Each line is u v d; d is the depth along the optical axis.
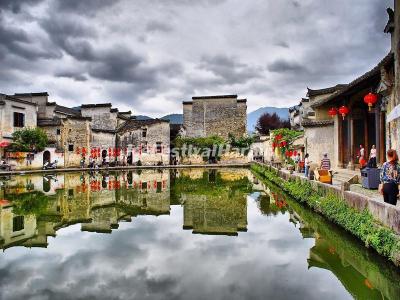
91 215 12.48
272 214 12.57
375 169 10.80
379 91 11.68
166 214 12.70
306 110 39.78
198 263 7.11
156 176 30.30
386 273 6.46
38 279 6.26
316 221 11.31
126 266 6.93
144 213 12.91
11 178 25.86
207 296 5.46
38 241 8.93
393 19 10.88
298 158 23.69
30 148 31.80
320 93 28.48
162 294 5.55
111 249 8.17
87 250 8.11
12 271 6.70
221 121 51.09
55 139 37.31
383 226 7.16
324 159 16.62
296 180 16.33
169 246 8.42
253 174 32.50
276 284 5.98
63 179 26.16
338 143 18.84
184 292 5.64
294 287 5.86
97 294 5.57
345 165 18.44
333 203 10.18
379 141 13.52
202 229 10.25
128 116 55.22
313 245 8.43
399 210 6.45
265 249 8.12
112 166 43.16
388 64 10.99
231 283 6.02
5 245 8.57
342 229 9.09
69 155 38.38
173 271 6.62
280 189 19.92
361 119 16.55
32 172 30.67
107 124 47.09
